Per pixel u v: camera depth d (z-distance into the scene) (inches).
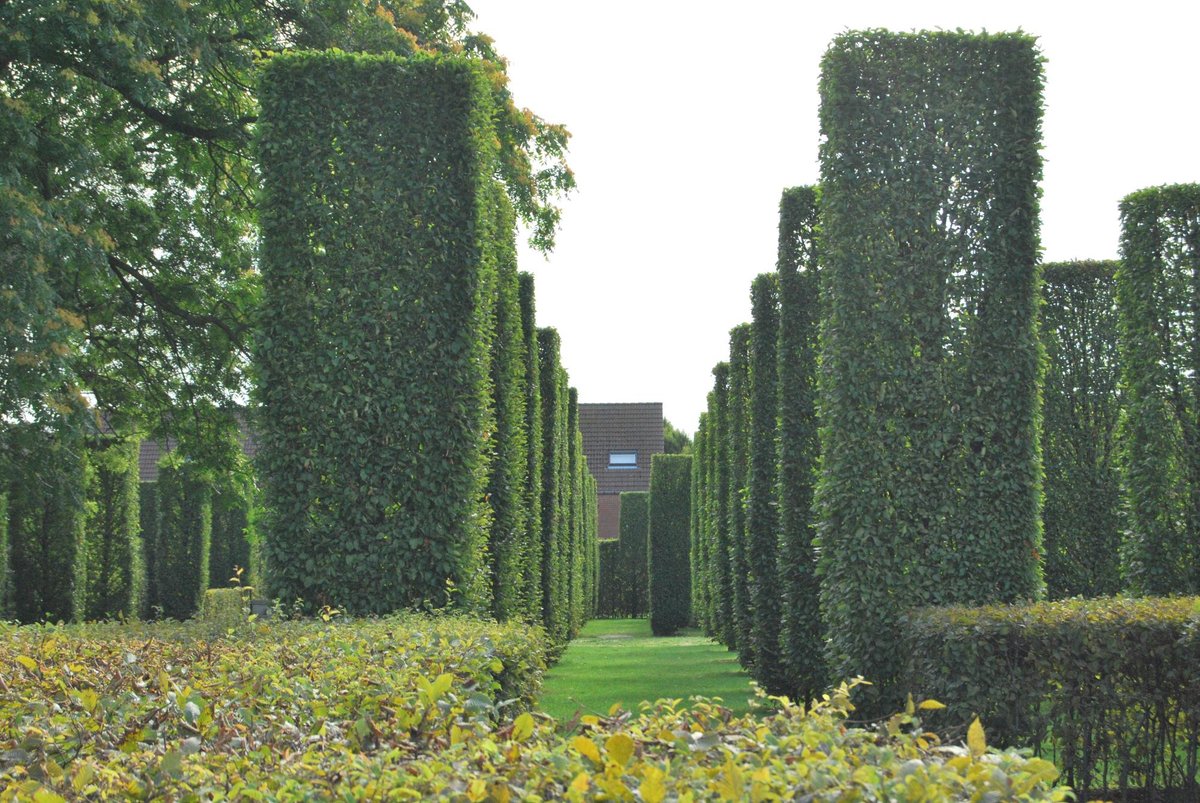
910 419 359.9
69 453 613.9
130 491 930.7
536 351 680.4
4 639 241.0
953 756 123.2
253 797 108.6
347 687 174.7
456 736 120.7
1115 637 273.1
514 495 554.3
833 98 372.2
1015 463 357.1
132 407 741.9
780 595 532.7
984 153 369.7
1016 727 277.7
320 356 372.8
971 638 282.2
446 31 719.1
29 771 132.6
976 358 362.0
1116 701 273.3
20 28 526.9
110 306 692.1
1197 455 460.4
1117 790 283.3
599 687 573.9
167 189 713.6
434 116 385.7
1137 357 475.2
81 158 576.1
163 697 160.1
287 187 378.0
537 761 107.2
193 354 722.8
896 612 348.8
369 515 368.2
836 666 357.7
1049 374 542.0
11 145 540.7
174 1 557.6
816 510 370.3
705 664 740.7
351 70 382.9
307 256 376.2
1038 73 371.9
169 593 1028.5
